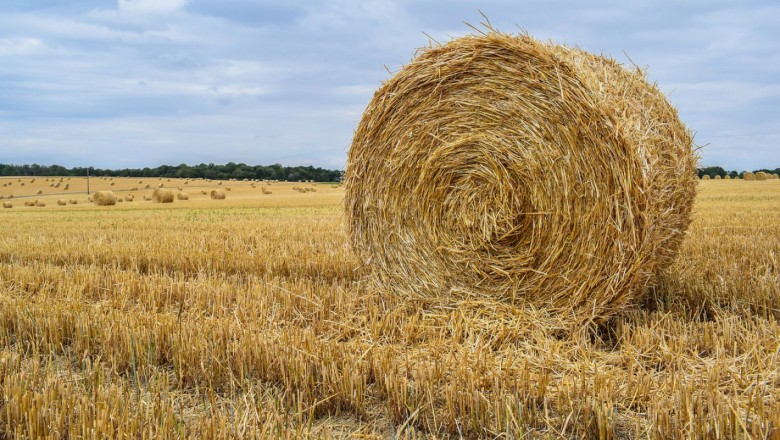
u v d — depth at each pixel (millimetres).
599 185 5211
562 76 5367
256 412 3529
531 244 5590
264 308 5984
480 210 5910
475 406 3545
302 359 4195
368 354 4617
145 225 16359
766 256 7820
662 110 5871
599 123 5168
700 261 7711
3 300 6312
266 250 9703
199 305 6320
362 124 6766
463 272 6059
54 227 16594
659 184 5164
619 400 3760
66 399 3711
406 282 6445
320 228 13523
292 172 92000
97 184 72688
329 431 3541
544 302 5590
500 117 5773
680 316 5551
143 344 4727
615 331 5195
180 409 3607
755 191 30719
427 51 6207
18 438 3264
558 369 4441
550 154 5473
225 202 35469
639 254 5078
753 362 4238
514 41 5652
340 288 6445
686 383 3875
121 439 3125
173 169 95125
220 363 4262
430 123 6219
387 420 3697
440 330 5359
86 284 7230
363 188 6785
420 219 6324
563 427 3363
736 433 3158
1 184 71562
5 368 4289
